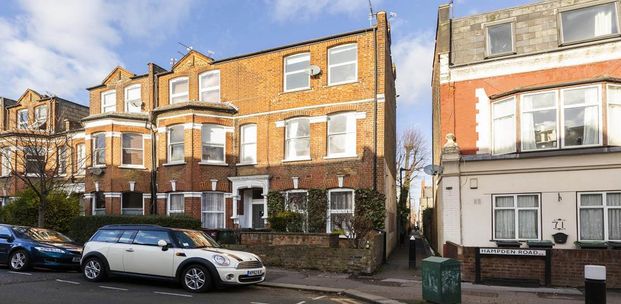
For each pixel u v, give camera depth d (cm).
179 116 2034
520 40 1484
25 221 1978
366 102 1809
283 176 1919
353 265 1333
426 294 890
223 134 2059
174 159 2072
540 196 1386
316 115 1891
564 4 1448
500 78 1484
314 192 1823
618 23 1365
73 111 2853
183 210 2003
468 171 1480
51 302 869
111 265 1117
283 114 1959
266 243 1559
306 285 1130
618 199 1306
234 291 1051
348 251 1344
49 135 2198
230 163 2047
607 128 1323
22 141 2098
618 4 1377
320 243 1471
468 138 1506
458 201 1480
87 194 2227
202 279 1019
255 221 2030
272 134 1975
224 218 2016
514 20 1505
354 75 1867
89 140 2219
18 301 870
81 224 1839
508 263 1187
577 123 1368
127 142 2208
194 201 1969
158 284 1118
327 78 1900
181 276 1045
